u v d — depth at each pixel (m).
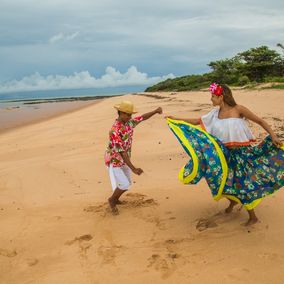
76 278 4.24
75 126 18.28
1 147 14.41
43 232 5.48
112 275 4.23
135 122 5.82
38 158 11.14
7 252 4.98
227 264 4.24
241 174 4.96
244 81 54.56
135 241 4.97
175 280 4.04
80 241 5.12
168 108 21.34
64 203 6.62
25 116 34.62
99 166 9.07
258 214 5.43
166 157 9.22
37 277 4.34
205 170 4.89
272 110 16.39
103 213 5.98
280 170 4.95
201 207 5.89
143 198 6.47
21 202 6.97
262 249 4.50
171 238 4.97
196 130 5.02
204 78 73.31
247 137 5.01
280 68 64.06
